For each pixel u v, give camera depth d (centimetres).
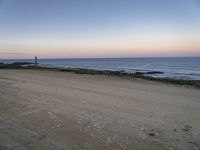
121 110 490
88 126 375
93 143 304
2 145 298
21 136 330
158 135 338
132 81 1133
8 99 588
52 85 900
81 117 428
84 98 624
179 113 474
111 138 323
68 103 552
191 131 359
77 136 329
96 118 423
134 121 409
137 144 302
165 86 949
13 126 374
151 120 418
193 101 611
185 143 308
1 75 1348
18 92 705
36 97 623
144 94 715
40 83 959
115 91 768
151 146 296
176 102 593
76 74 1531
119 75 1488
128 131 354
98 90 782
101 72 1766
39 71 1814
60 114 446
